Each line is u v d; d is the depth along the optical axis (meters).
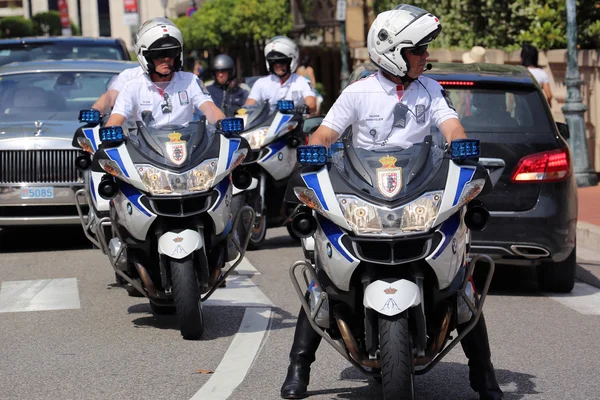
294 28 42.22
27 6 88.94
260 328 9.65
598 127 20.56
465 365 8.42
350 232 6.46
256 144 13.93
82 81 15.81
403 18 7.01
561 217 10.94
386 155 6.80
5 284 11.98
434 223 6.46
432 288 6.70
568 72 19.30
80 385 7.93
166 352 8.83
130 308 10.59
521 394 7.62
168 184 8.68
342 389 7.70
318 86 36.19
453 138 7.06
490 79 11.26
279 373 8.16
